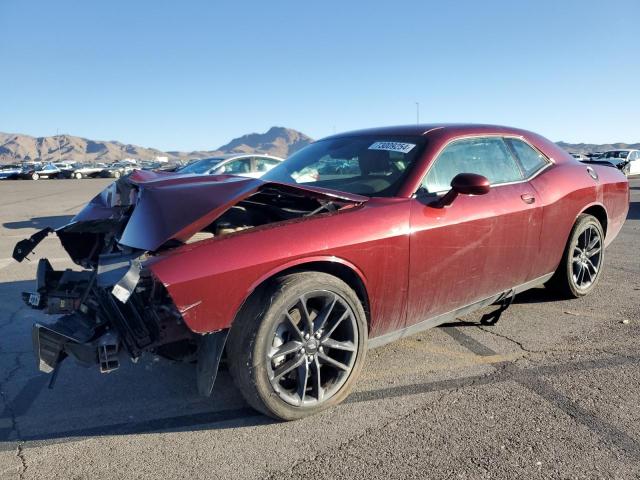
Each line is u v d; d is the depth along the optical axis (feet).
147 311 9.15
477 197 11.87
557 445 8.68
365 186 11.59
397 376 11.25
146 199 10.11
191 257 8.48
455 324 14.34
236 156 40.16
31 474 8.09
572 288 15.67
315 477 7.94
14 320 15.10
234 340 8.96
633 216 38.73
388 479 7.87
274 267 8.88
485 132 13.32
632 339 13.17
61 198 64.80
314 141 15.11
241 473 8.06
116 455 8.58
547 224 13.66
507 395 10.39
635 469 8.05
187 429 9.33
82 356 8.91
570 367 11.64
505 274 12.80
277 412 9.20
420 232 10.55
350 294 9.66
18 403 10.31
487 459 8.32
